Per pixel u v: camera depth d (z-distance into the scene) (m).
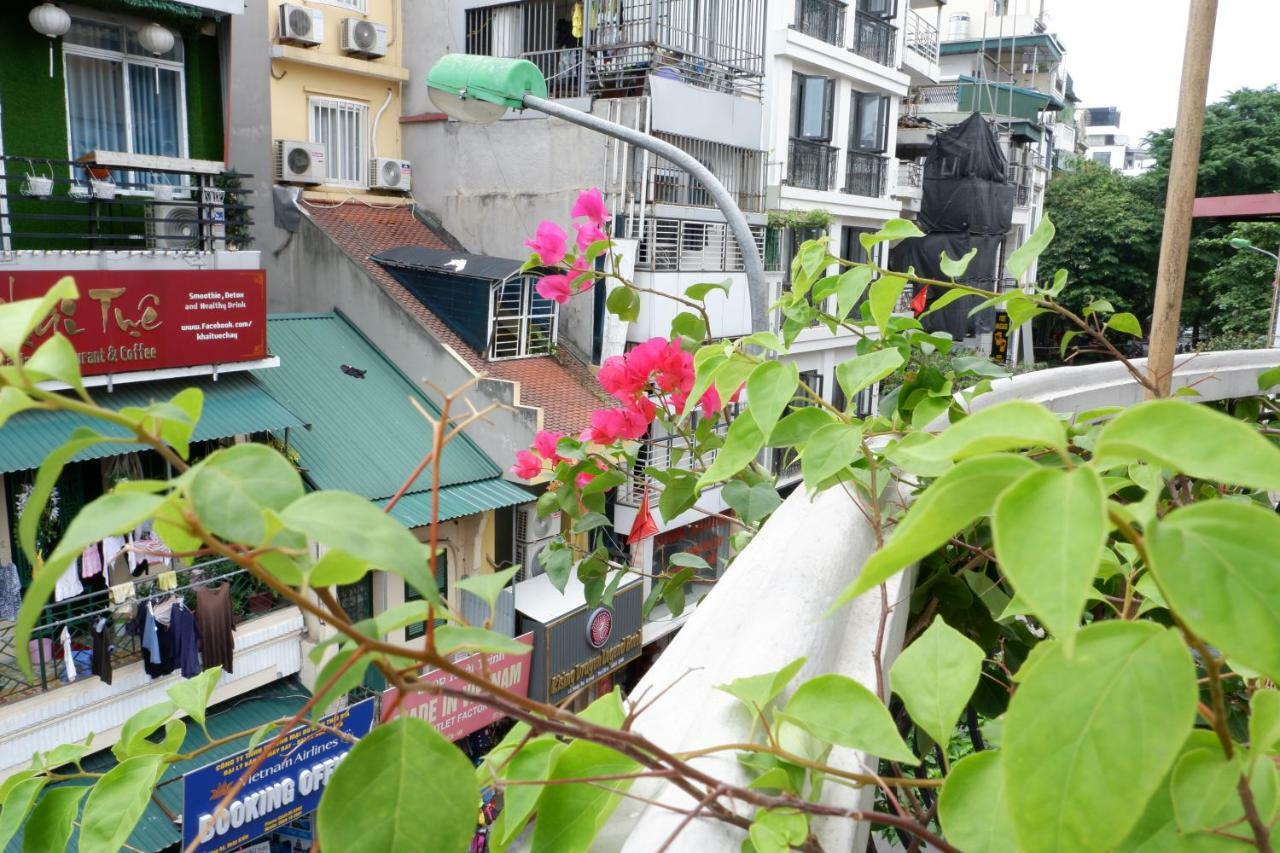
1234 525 0.52
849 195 18.31
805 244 1.88
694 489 2.09
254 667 9.04
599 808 0.80
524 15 14.05
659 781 0.95
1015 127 26.91
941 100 28.78
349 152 13.95
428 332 11.33
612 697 0.96
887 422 1.77
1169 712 0.53
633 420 2.40
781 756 0.87
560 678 11.00
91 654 8.18
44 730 7.67
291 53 12.73
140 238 8.64
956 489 0.55
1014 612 0.94
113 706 8.11
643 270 13.02
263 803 8.02
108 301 8.09
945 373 2.07
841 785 0.95
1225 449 0.52
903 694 0.94
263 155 12.71
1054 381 2.85
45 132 8.91
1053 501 0.52
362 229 13.36
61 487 8.12
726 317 14.22
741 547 2.29
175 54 9.66
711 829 0.85
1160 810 0.67
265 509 0.53
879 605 1.31
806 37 16.41
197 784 7.65
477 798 0.62
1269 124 28.02
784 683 0.90
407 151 14.64
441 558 10.54
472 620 10.57
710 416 2.37
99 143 9.30
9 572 7.73
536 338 12.38
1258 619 0.50
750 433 1.37
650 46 13.13
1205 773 0.63
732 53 15.34
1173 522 0.54
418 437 10.73
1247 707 1.47
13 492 7.85
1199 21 1.96
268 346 11.14
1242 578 0.51
